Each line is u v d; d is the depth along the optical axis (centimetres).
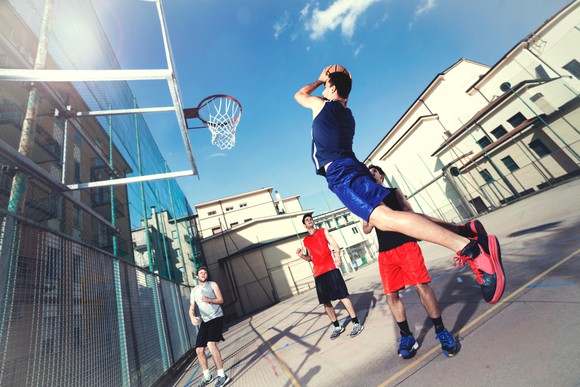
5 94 368
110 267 310
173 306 545
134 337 323
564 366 106
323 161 126
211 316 312
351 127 139
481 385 117
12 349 155
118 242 614
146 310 392
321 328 359
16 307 165
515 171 1617
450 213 2014
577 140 1342
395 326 249
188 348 558
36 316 180
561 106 1388
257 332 593
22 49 281
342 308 450
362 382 162
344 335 280
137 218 634
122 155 575
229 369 334
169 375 398
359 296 516
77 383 203
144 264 711
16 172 209
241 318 1580
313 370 214
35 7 283
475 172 1853
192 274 1177
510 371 118
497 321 175
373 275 909
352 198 107
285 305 1176
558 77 1425
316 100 138
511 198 1658
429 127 2169
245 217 2494
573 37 1435
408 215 96
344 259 2261
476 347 152
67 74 196
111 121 531
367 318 316
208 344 295
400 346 177
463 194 1917
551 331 136
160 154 973
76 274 238
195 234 1708
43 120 372
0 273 157
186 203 1491
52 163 366
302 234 2147
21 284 173
